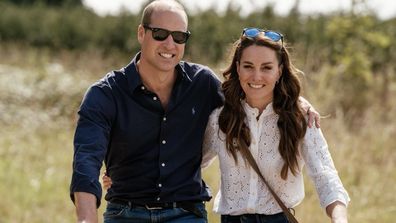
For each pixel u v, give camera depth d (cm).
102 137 369
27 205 784
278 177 390
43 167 947
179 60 390
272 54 378
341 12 1433
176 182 394
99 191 340
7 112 1279
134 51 1970
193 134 398
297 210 695
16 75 1522
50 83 1445
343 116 1097
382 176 858
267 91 380
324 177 368
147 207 392
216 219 676
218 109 401
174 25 383
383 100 1272
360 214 729
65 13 2280
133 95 386
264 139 387
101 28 2103
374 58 1448
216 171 761
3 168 926
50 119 1291
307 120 384
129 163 393
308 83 1147
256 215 391
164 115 390
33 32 2198
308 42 1566
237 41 392
